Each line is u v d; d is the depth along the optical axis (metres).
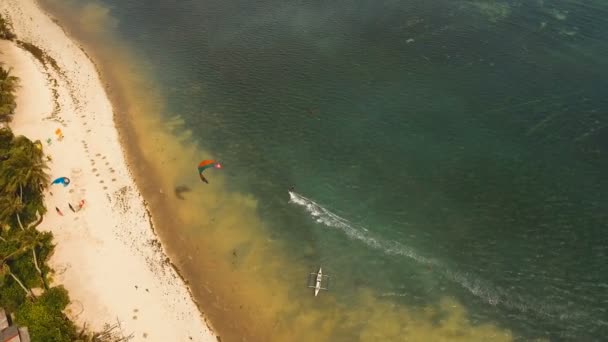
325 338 69.44
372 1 146.00
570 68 112.38
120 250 78.62
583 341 68.06
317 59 123.62
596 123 97.88
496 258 78.44
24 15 144.62
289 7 146.88
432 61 119.06
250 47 129.62
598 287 73.75
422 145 97.94
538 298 73.06
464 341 68.75
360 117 105.38
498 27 128.50
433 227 83.44
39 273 71.56
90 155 95.69
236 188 91.69
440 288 75.12
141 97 113.38
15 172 78.00
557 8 133.75
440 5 140.62
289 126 104.38
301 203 88.44
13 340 62.53
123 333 67.38
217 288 75.06
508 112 102.75
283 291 75.06
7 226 77.19
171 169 94.94
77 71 120.75
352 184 91.38
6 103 102.62
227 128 104.62
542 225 82.38
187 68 122.81
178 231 83.44
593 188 86.94
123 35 136.25
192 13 146.25
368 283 76.06
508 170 91.50
